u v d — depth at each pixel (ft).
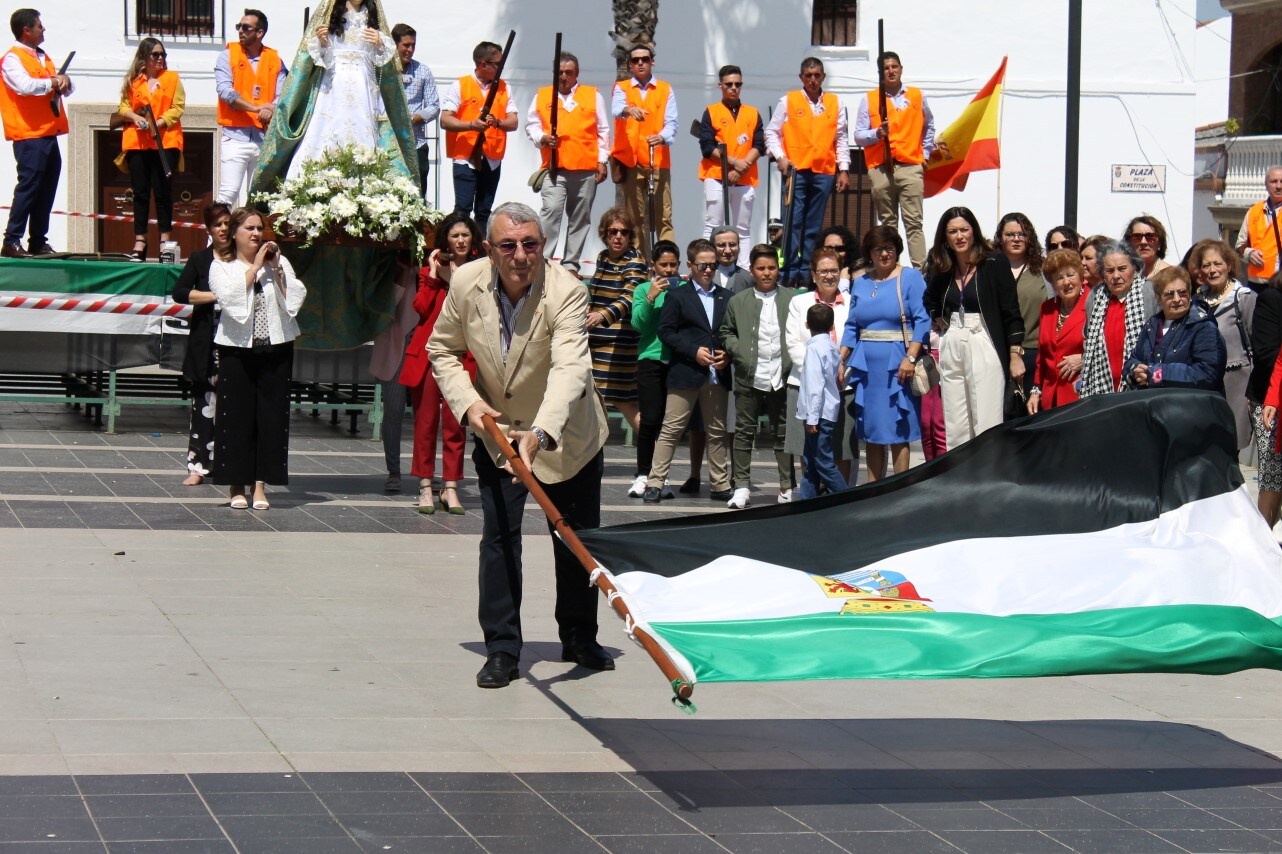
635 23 66.08
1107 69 71.51
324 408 50.19
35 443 45.27
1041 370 34.37
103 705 20.30
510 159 68.13
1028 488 21.56
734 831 17.04
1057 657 18.29
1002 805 18.31
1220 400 21.70
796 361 38.01
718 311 40.47
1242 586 20.29
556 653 24.35
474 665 23.21
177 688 21.22
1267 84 112.47
